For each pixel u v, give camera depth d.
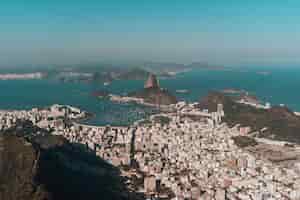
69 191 125.25
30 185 108.00
